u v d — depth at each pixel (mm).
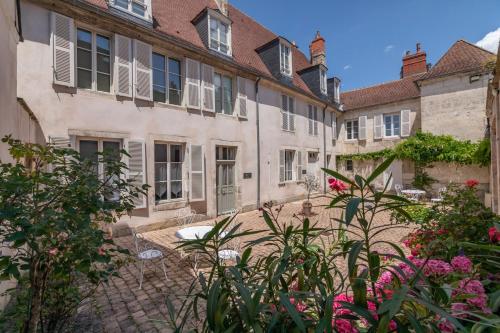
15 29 3703
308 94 12586
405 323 1053
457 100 12156
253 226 7398
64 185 1789
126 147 6449
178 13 8836
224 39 9203
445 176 12148
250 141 9867
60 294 2113
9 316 2135
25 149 2082
